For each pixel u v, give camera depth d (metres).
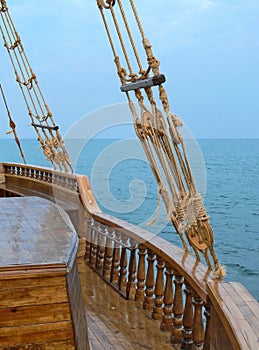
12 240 2.06
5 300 1.68
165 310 2.96
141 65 2.04
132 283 3.57
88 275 4.14
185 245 2.66
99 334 2.92
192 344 2.64
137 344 2.78
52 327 1.70
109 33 2.23
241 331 1.63
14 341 1.67
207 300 2.13
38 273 1.69
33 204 3.08
